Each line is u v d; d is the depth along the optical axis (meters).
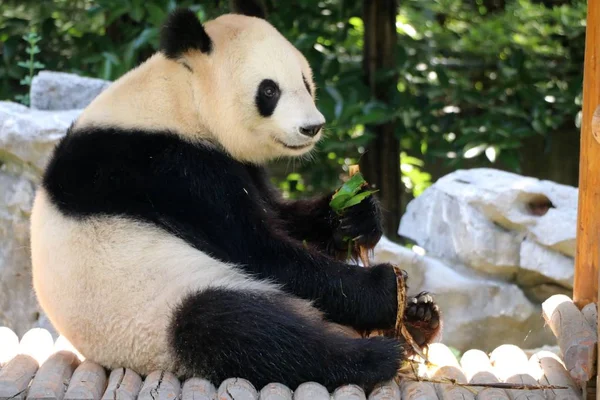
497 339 10.99
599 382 6.22
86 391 6.13
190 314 6.34
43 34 14.91
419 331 7.41
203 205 6.79
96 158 6.73
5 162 10.54
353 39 15.88
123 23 14.81
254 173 7.68
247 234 6.89
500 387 6.58
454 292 10.84
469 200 11.22
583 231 7.43
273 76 7.11
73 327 6.63
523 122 14.70
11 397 6.21
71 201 6.68
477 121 14.34
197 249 6.73
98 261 6.53
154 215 6.68
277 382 6.33
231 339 6.26
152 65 7.18
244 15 7.67
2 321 10.47
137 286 6.48
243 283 6.68
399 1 16.62
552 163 16.95
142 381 6.50
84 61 13.86
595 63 7.16
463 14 18.23
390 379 6.49
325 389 6.26
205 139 7.06
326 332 6.48
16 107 10.99
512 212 10.95
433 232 11.91
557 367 7.05
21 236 10.30
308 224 7.95
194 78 7.06
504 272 11.12
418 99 14.92
